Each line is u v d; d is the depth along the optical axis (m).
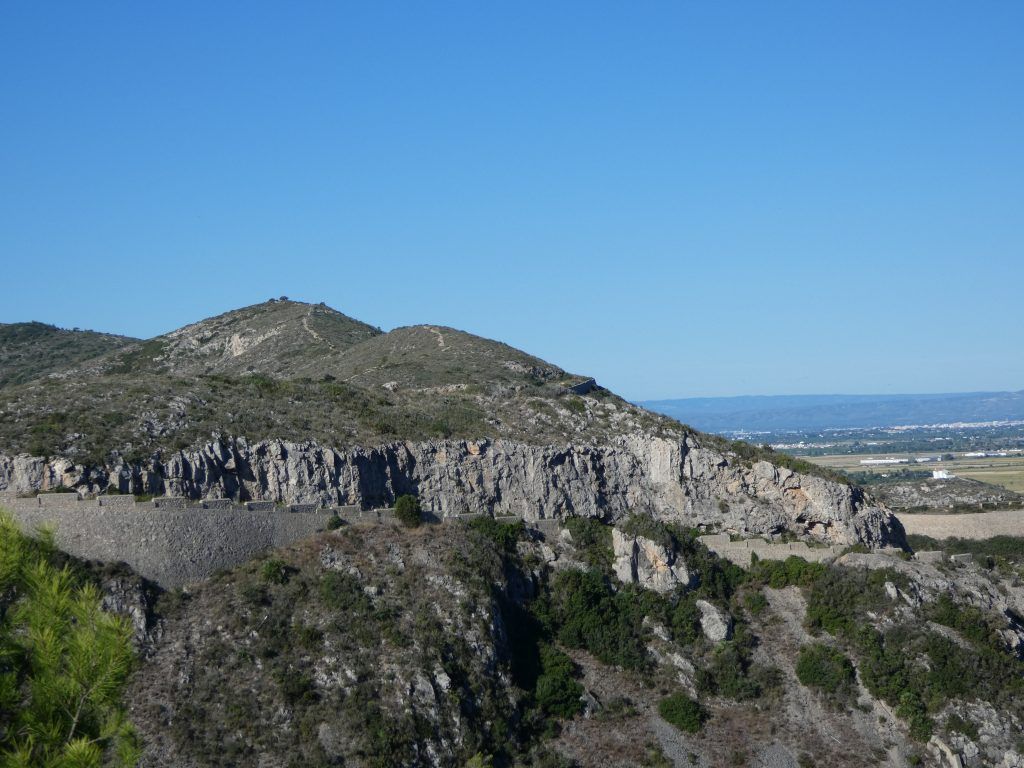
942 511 175.12
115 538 93.81
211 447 108.06
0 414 105.50
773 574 125.19
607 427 143.75
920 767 101.00
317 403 128.12
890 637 113.00
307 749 84.56
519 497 127.31
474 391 149.75
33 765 37.62
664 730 102.50
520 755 94.75
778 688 109.62
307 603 97.62
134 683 84.88
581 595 114.44
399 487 120.81
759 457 144.25
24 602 40.84
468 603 103.44
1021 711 106.44
